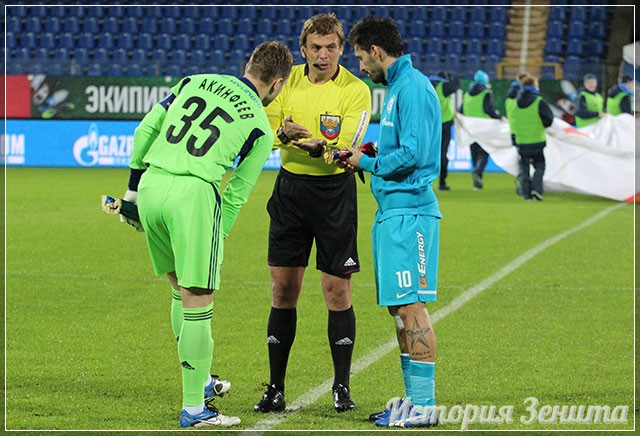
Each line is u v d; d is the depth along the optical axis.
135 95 81.38
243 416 18.94
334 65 20.00
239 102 18.30
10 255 38.72
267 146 18.47
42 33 101.56
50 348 24.28
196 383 18.00
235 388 20.98
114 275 34.59
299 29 100.38
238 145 18.14
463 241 43.00
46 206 55.06
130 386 20.94
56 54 100.00
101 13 102.06
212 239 17.92
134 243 42.12
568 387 21.05
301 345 24.81
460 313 28.70
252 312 28.70
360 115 19.83
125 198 19.27
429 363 18.08
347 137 19.75
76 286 32.56
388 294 18.12
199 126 18.06
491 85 77.06
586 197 63.28
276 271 19.53
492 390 20.80
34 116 82.56
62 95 82.00
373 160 18.00
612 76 75.00
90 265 36.59
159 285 32.84
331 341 19.64
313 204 19.27
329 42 19.31
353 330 19.67
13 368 22.38
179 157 17.97
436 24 98.00
